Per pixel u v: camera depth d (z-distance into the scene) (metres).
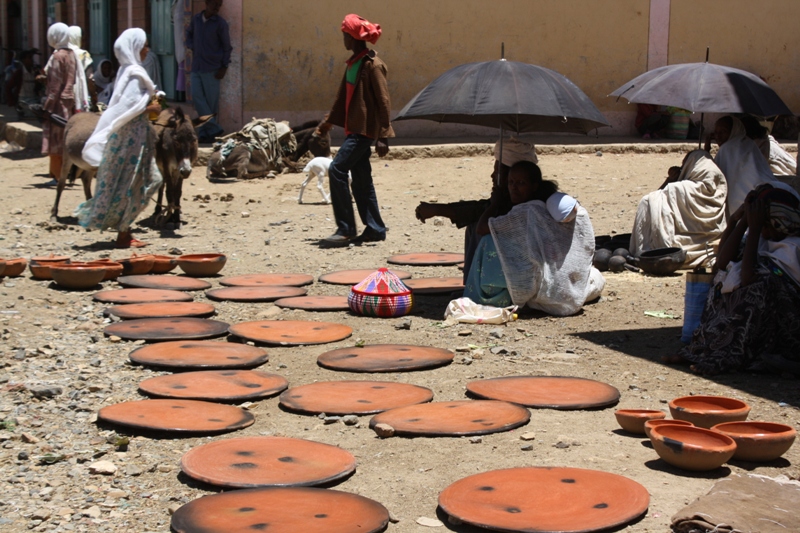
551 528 3.03
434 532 3.11
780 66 17.94
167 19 16.53
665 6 17.28
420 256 8.54
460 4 16.59
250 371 5.02
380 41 16.45
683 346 5.59
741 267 5.04
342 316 6.45
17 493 3.45
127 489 3.49
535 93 6.10
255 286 7.30
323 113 16.23
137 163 8.46
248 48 15.75
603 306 6.74
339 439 4.02
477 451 3.85
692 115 17.05
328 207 11.39
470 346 5.59
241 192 12.37
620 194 12.34
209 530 3.02
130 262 7.64
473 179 13.47
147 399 4.53
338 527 3.06
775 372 5.05
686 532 3.02
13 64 23.47
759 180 8.12
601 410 4.42
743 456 3.73
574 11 17.00
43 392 4.58
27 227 9.82
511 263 6.32
